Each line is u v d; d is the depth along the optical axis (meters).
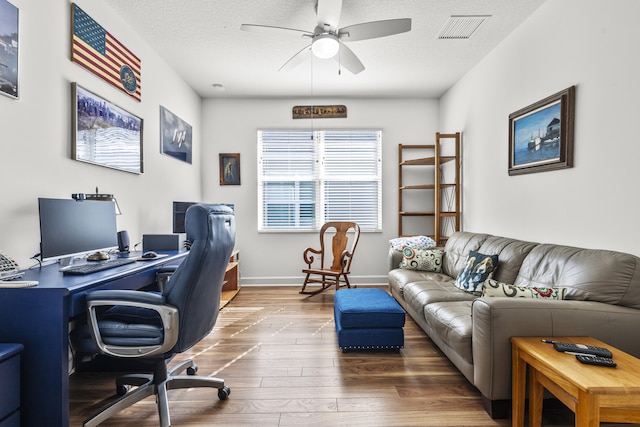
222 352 2.44
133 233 2.84
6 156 1.68
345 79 4.02
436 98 4.72
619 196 1.91
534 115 2.61
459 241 3.36
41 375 1.34
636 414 1.12
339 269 4.25
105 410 1.53
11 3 1.68
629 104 1.84
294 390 1.92
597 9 2.04
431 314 2.28
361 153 4.77
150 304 1.45
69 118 2.09
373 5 2.54
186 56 3.37
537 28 2.60
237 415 1.69
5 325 1.35
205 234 1.50
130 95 2.78
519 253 2.39
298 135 4.75
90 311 1.47
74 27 2.11
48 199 1.71
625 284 1.65
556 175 2.40
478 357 1.68
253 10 2.60
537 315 1.60
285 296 4.07
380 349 2.48
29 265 1.81
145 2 2.48
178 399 1.84
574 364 1.29
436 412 1.70
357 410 1.72
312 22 2.78
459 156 3.97
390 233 4.75
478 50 3.27
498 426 1.59
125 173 2.72
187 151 4.07
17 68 1.71
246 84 4.16
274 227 4.76
